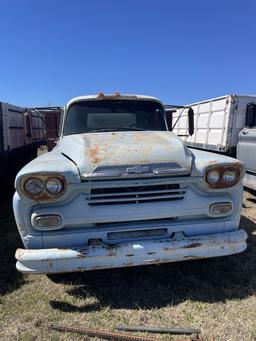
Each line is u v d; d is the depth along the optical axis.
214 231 3.54
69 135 4.60
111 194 3.31
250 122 7.51
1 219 6.42
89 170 3.28
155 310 3.33
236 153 8.42
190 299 3.50
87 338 2.93
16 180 3.18
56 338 2.92
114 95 5.00
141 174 3.32
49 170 3.19
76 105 4.93
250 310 3.30
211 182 3.46
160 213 3.38
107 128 4.82
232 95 8.78
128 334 2.95
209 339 2.88
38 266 3.21
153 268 4.17
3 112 8.23
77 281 3.90
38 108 5.67
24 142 10.74
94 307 3.40
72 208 3.27
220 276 3.97
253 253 4.59
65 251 3.21
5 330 3.04
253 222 5.98
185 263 4.29
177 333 2.97
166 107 5.40
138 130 4.86
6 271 4.16
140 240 3.38
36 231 3.29
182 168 3.40
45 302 3.48
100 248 3.25
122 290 3.71
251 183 7.44
